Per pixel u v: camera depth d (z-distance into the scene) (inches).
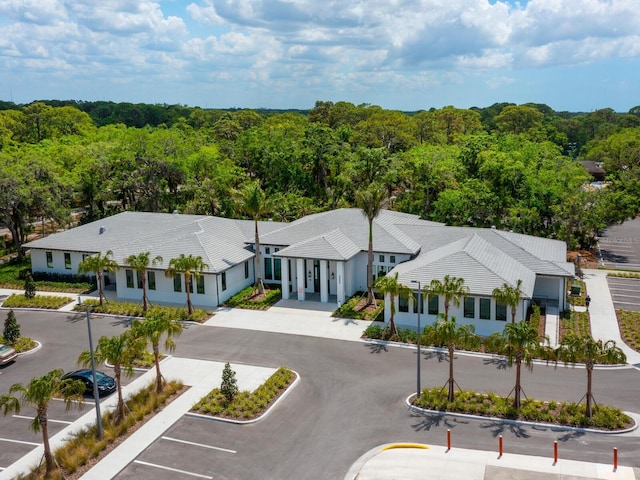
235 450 1005.2
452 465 935.7
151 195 3034.0
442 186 2753.4
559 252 1913.1
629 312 1699.1
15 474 945.5
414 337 1476.4
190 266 1663.4
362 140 4185.5
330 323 1635.1
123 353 1067.9
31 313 1803.6
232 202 2834.6
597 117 7121.1
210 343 1512.1
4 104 7352.4
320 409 1147.9
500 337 1133.7
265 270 2027.6
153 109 7623.0
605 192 2576.3
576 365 1331.2
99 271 1788.9
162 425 1094.4
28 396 899.4
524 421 1072.2
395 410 1136.8
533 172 2529.5
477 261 1581.0
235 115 5659.5
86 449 1001.5
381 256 1861.5
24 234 2817.4
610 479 880.3
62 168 2957.7
